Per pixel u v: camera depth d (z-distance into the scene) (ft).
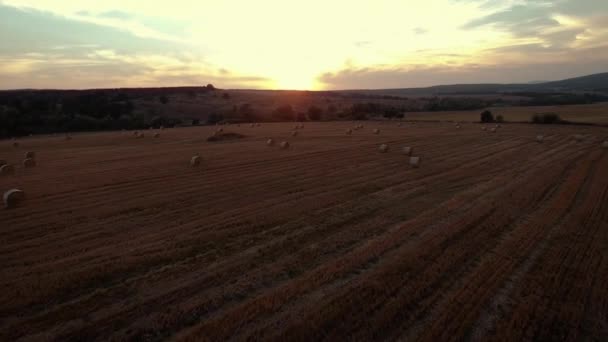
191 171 73.87
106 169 78.84
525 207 44.06
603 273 27.32
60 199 52.95
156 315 23.02
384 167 73.77
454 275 27.35
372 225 38.81
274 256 31.45
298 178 64.34
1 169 75.61
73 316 22.93
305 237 35.76
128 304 24.26
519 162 76.43
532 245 32.53
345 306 23.49
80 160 94.73
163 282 27.20
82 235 37.73
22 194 51.52
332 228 38.19
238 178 65.57
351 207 45.68
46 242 35.94
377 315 22.49
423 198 49.34
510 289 25.27
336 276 27.45
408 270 28.25
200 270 29.07
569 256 30.25
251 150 106.22
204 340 20.49
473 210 43.06
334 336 20.74
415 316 22.29
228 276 28.02
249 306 23.68
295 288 25.77
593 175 61.57
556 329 21.08
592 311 22.70
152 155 100.99
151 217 43.50
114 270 29.19
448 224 38.37
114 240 36.17
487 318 22.13
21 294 25.63
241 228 38.78
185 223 40.98
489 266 28.50
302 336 20.76
